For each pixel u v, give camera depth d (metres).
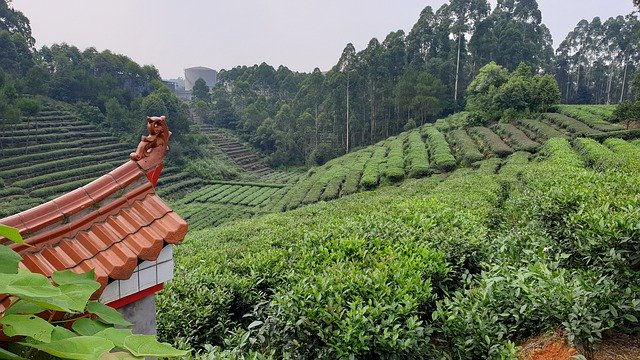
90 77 60.16
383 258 5.72
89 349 1.55
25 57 56.25
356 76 55.94
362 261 5.88
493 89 40.66
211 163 56.03
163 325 5.48
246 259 7.52
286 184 48.50
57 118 52.00
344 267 5.59
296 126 65.00
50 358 1.75
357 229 7.57
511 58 56.72
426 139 40.47
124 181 3.04
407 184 25.33
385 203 14.34
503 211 10.67
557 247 5.89
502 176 17.83
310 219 13.59
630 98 64.56
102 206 2.93
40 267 2.53
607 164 15.59
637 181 7.12
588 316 3.79
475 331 4.15
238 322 6.26
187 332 5.49
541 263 4.73
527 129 34.84
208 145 63.19
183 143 56.16
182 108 59.03
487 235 7.65
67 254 2.68
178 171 52.12
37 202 34.91
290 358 4.15
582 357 3.46
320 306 4.25
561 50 75.38
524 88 39.25
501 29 59.78
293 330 4.23
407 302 4.23
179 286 6.41
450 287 5.75
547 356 3.80
